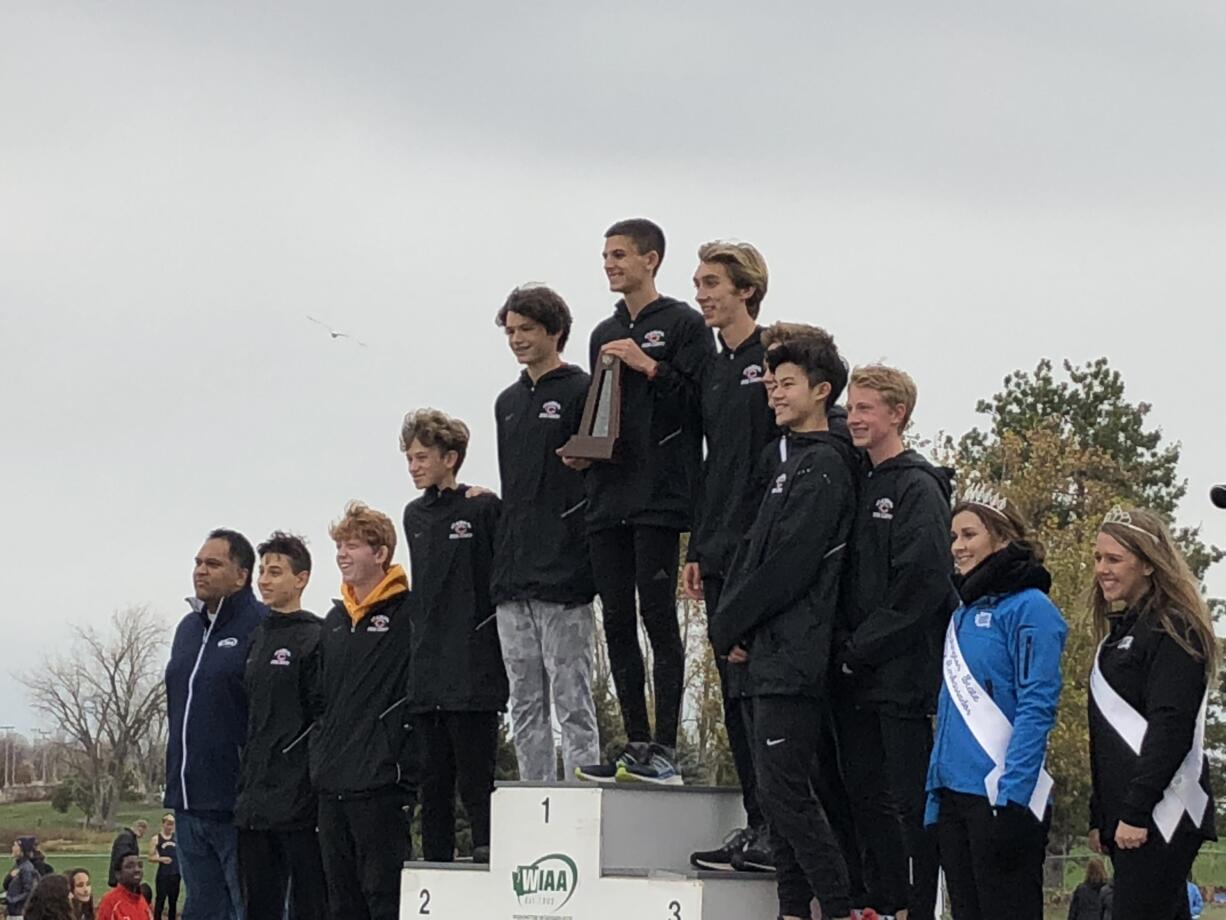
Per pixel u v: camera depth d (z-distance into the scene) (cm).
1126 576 630
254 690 926
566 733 837
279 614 933
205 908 966
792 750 698
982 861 637
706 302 783
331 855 881
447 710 848
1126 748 623
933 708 703
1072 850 3219
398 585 886
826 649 700
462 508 865
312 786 888
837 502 706
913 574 692
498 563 847
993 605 650
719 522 775
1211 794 626
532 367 854
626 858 778
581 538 837
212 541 962
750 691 708
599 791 769
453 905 815
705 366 812
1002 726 640
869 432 716
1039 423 3806
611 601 820
